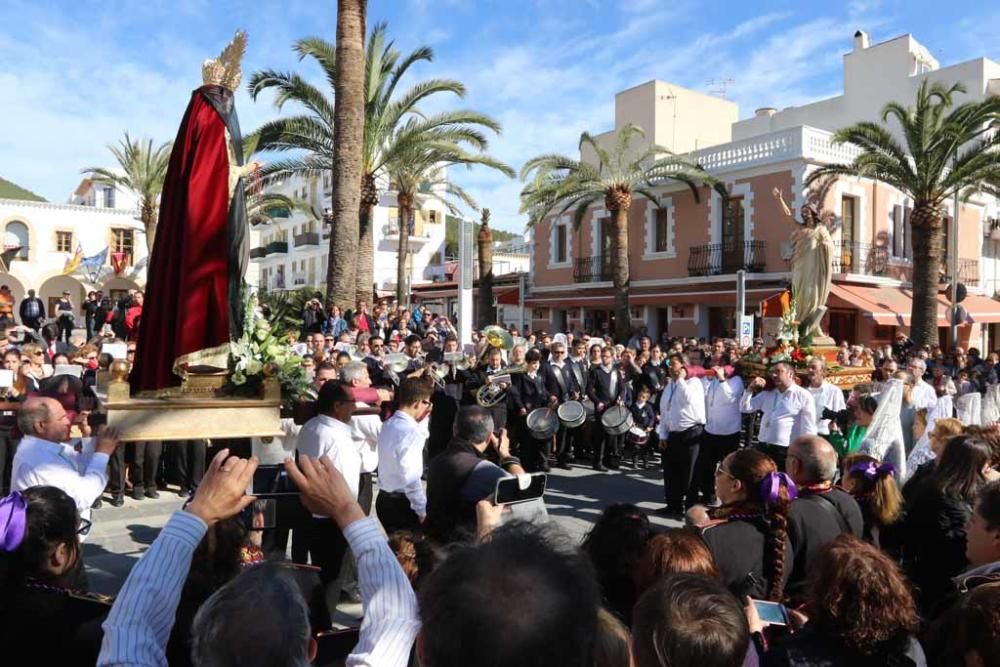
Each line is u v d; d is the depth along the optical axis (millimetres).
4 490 8031
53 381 5883
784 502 3580
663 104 34438
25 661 2361
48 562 2557
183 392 3781
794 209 25125
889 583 2510
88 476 4094
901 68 33125
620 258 26031
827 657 2482
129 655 1731
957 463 4059
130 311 17391
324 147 19844
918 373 9953
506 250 56438
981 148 22109
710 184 25828
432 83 20562
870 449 6559
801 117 36469
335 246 15344
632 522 3176
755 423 13055
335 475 2057
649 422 12438
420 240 51031
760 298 24812
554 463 12438
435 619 1302
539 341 17172
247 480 2070
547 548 1406
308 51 18688
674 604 2025
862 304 24312
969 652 2273
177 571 1896
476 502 4023
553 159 25312
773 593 3447
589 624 1328
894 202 27953
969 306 29281
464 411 4477
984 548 3229
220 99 4039
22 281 41500
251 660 1602
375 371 10719
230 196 4000
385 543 1969
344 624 5168
